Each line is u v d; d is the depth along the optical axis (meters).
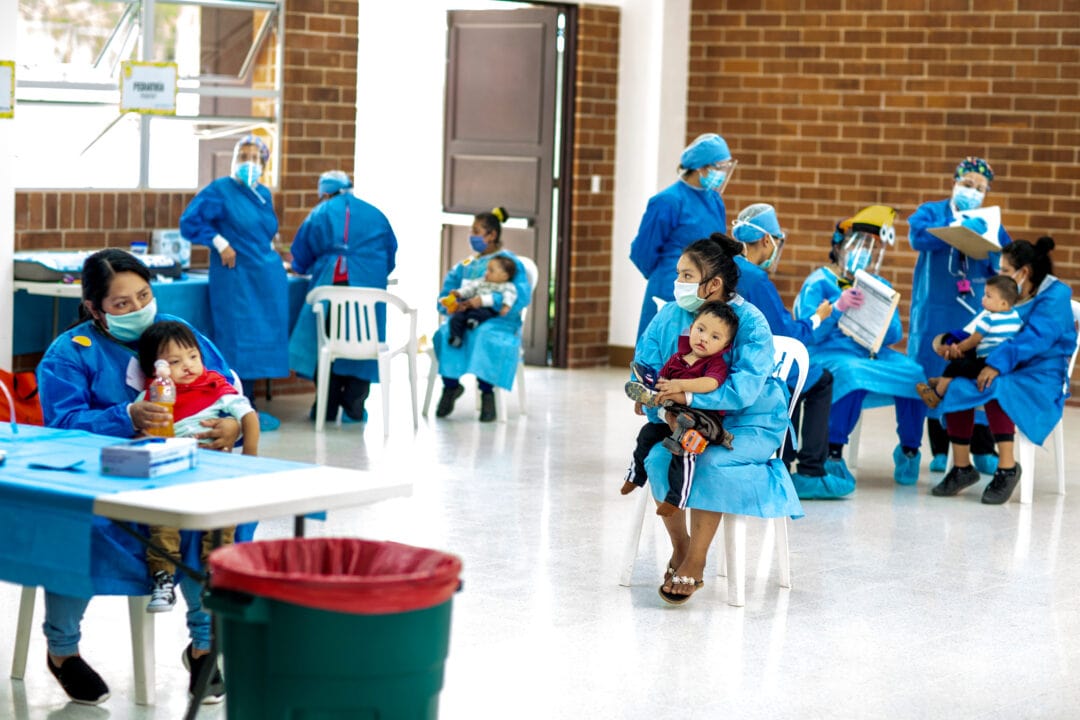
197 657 5.09
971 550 7.68
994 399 8.73
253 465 4.65
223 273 10.09
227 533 4.79
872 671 5.73
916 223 10.04
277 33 11.27
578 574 6.97
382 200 14.91
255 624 3.69
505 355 10.80
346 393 10.77
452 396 11.08
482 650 5.82
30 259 9.55
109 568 4.38
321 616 3.60
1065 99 12.35
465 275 11.15
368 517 7.91
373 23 14.74
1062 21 12.30
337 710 3.66
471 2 14.02
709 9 13.52
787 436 8.70
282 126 11.41
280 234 11.48
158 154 10.66
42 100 9.98
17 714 5.02
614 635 6.07
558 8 13.52
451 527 7.76
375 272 10.76
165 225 10.67
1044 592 6.93
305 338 10.63
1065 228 12.43
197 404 5.31
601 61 13.71
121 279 5.31
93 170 10.33
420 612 3.67
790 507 6.50
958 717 5.26
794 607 6.57
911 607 6.62
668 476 6.32
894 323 9.28
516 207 13.87
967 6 12.62
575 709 5.21
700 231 9.47
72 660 5.13
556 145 13.69
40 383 5.39
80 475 4.44
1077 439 10.99
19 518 4.32
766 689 5.48
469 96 13.98
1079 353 12.42
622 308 14.05
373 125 14.83
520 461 9.55
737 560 6.52
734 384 6.20
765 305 7.68
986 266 9.99
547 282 13.81
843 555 7.52
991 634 6.25
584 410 11.62
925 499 8.89
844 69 13.10
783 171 13.41
